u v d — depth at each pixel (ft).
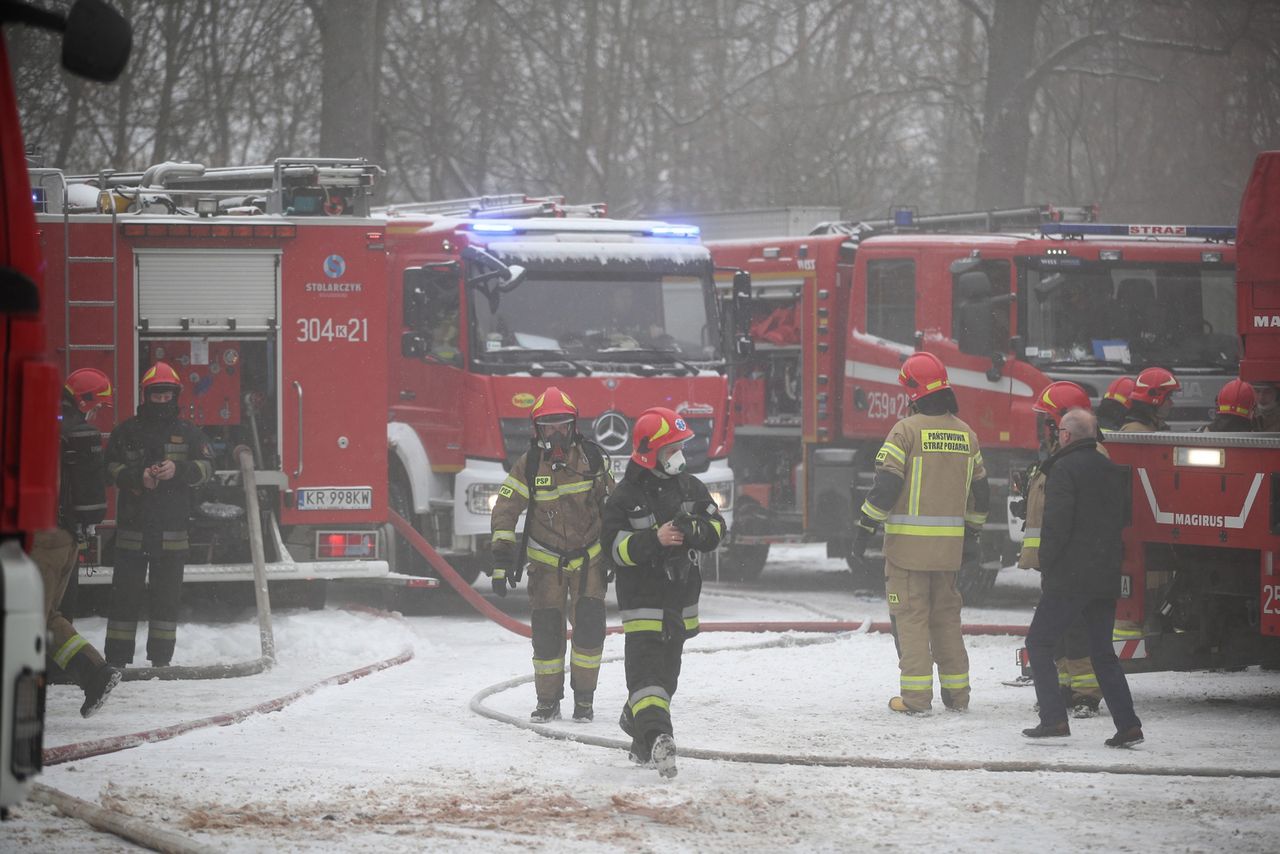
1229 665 46.96
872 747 39.86
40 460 21.97
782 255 85.61
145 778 35.24
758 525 86.28
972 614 73.46
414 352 71.20
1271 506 43.39
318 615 64.34
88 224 60.54
